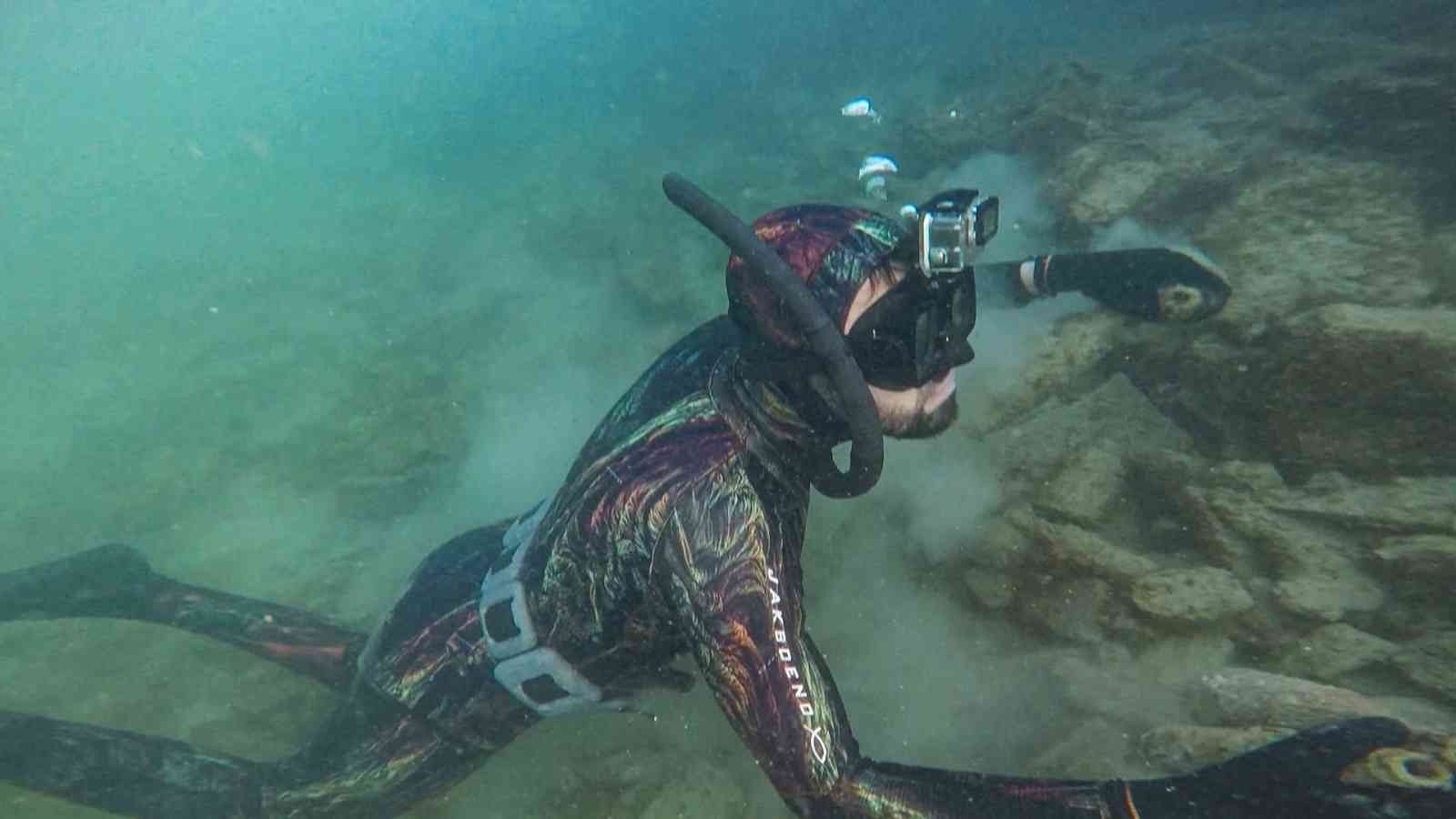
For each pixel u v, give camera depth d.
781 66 22.38
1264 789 1.12
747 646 1.31
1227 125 6.58
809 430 1.44
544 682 1.91
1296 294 3.74
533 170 14.20
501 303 7.84
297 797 2.20
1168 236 5.14
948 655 3.08
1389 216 4.23
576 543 1.66
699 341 1.79
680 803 2.62
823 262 1.37
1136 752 2.37
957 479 3.68
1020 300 2.37
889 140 10.65
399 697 2.11
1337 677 2.43
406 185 15.06
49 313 10.47
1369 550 2.70
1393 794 1.05
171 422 6.57
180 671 3.72
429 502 4.94
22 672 3.78
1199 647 2.67
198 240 13.39
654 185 10.76
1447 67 5.54
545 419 5.64
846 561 3.62
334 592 4.20
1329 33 9.01
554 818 2.78
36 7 41.22
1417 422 2.92
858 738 2.82
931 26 24.52
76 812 2.99
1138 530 3.25
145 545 4.93
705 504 1.40
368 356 7.19
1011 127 8.23
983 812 1.22
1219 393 3.50
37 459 6.34
